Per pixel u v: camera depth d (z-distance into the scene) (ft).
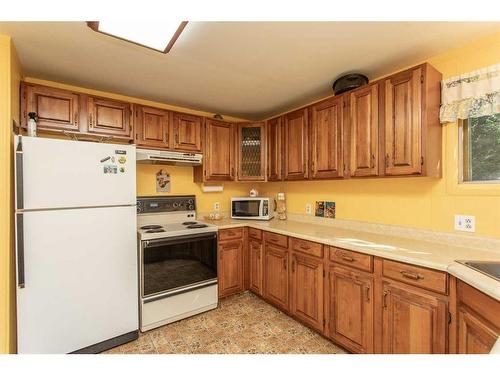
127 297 6.66
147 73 7.09
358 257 5.75
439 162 5.89
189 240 7.86
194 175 10.30
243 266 9.36
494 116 5.38
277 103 9.70
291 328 7.24
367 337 5.56
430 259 4.69
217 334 6.98
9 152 5.16
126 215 6.66
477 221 5.46
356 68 6.81
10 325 5.12
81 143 6.00
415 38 5.38
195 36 5.30
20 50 5.84
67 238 5.81
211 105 9.93
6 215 5.08
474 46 5.47
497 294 3.28
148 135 8.31
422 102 5.49
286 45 5.66
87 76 7.25
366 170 6.47
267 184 11.68
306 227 8.41
